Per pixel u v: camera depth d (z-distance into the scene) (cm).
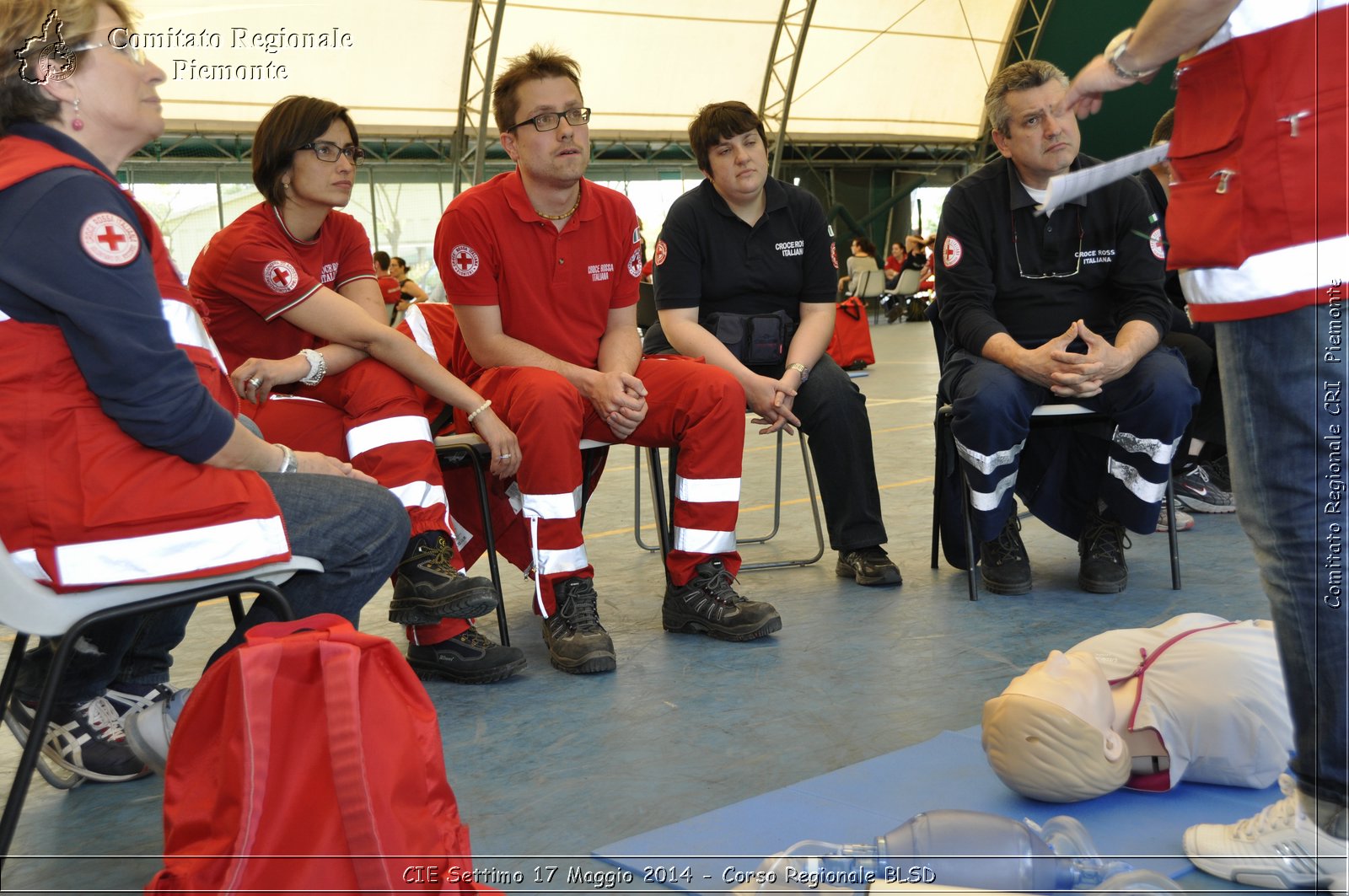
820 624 294
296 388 264
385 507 193
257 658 139
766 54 1980
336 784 136
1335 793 140
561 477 270
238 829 136
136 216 172
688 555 290
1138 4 1945
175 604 163
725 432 288
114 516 158
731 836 170
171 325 178
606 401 282
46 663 203
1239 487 146
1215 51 139
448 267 290
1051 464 335
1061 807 176
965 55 2122
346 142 266
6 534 158
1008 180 327
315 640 143
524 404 270
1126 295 320
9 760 225
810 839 168
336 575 188
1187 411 295
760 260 339
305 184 262
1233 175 137
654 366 300
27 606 152
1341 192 130
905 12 2008
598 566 379
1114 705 180
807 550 387
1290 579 140
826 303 345
